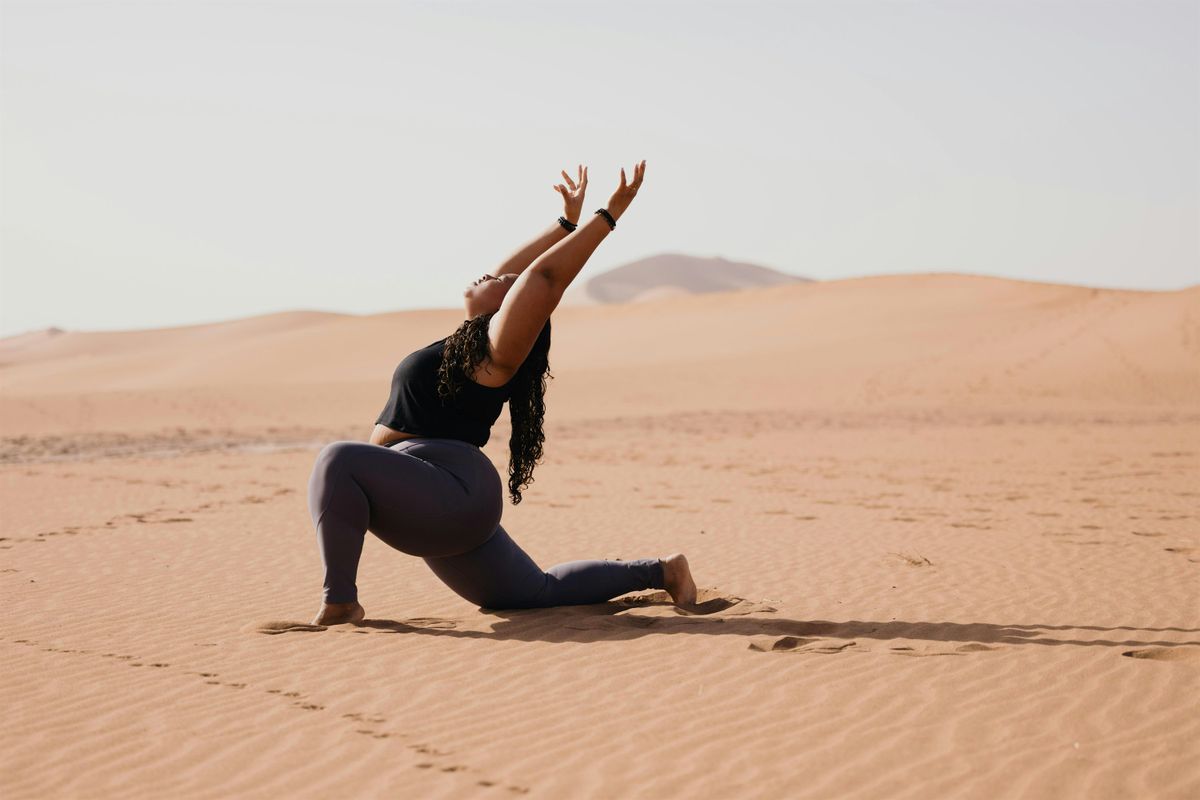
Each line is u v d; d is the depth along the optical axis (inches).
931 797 150.8
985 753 167.8
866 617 273.1
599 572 285.3
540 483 681.6
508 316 248.5
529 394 263.7
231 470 797.2
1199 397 1964.8
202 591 321.4
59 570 359.6
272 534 448.8
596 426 1409.9
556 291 249.4
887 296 3533.5
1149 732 175.9
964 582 324.2
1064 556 372.5
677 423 1464.1
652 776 159.9
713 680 211.2
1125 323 2556.6
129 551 402.6
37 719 191.5
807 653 231.3
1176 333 2364.7
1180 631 250.4
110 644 249.4
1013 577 331.6
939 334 2760.8
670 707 194.4
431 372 260.2
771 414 1672.0
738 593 310.5
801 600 298.2
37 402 1798.7
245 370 3501.5
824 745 172.6
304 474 761.0
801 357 2573.8
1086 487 632.4
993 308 3122.5
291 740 178.2
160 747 175.8
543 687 208.2
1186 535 424.2
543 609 279.9
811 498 588.4
